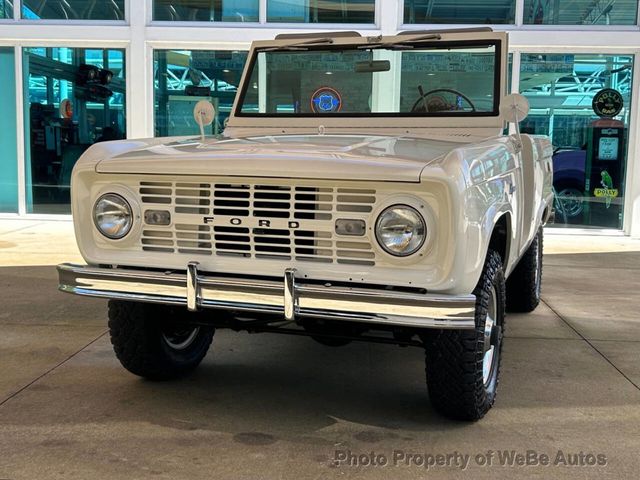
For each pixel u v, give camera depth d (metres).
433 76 4.27
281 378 4.01
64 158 10.83
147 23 10.23
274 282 2.91
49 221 10.78
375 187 2.77
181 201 3.05
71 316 5.29
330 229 2.85
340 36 4.42
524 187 4.23
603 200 10.30
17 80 10.66
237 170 2.91
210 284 2.96
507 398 3.71
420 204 2.74
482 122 4.10
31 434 3.16
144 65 10.27
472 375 3.12
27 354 4.35
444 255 2.74
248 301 2.92
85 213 3.19
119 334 3.66
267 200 2.91
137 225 3.12
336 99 4.44
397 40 4.29
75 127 10.73
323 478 2.79
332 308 2.81
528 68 10.09
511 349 4.65
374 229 2.79
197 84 10.42
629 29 9.82
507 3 9.93
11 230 9.79
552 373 4.14
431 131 4.18
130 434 3.19
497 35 4.17
